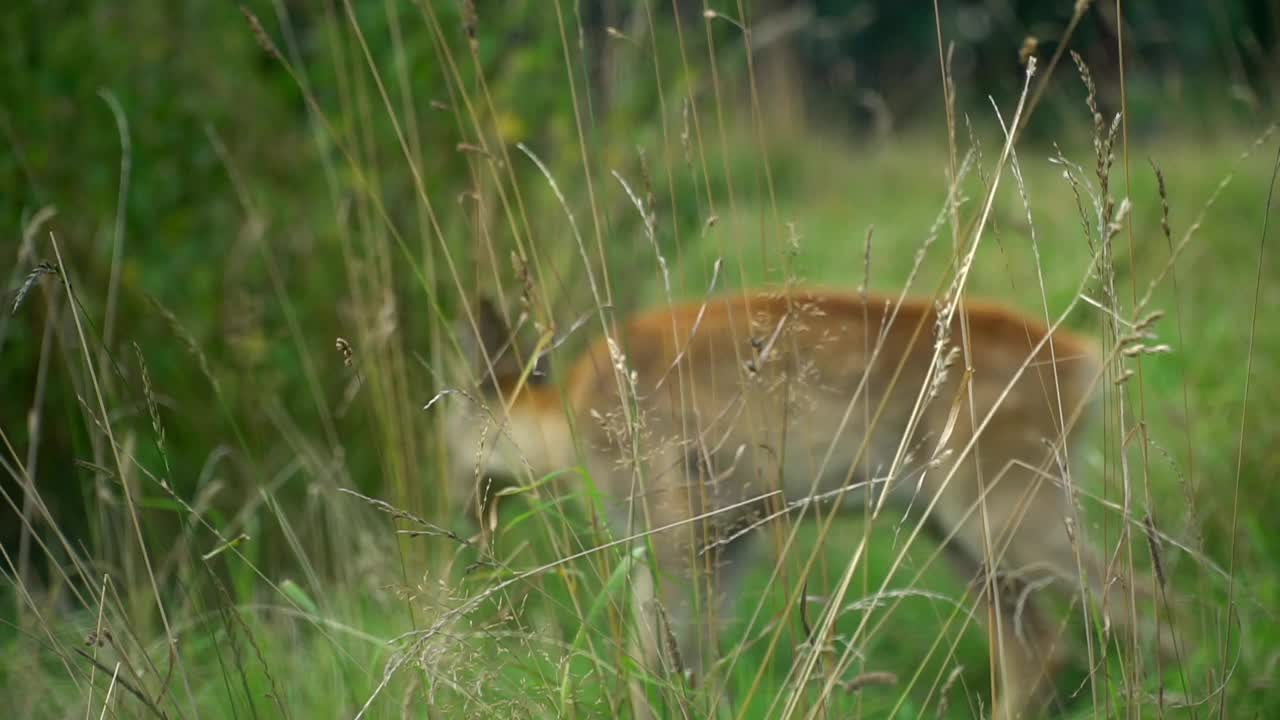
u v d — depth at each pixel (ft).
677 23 17.40
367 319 25.52
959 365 22.24
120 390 26.14
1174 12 79.15
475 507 23.53
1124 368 14.65
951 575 25.30
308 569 18.65
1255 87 36.60
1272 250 36.68
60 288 25.54
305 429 28.30
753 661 22.47
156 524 25.32
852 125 83.05
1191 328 34.22
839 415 22.15
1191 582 22.54
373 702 16.47
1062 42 14.42
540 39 31.53
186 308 28.25
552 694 15.44
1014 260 42.42
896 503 23.03
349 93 29.60
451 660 14.92
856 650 14.75
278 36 31.45
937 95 84.33
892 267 47.93
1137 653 14.79
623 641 17.13
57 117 28.19
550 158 31.12
